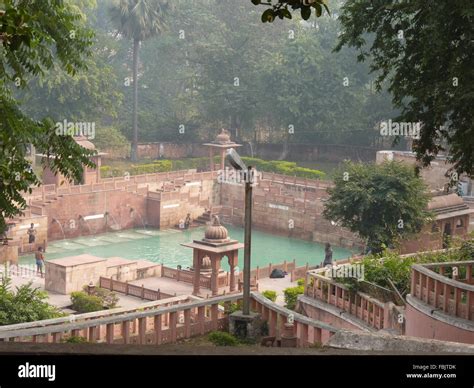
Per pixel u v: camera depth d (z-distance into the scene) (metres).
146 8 72.75
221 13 81.38
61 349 2.85
